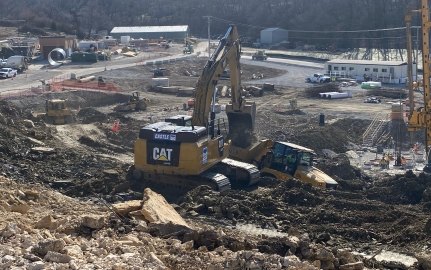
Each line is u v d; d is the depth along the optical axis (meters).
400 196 34.53
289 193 31.89
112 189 31.98
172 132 31.80
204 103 35.34
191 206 29.42
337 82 80.56
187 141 31.69
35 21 132.38
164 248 15.14
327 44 118.50
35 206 20.22
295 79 85.50
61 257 12.41
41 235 14.70
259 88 72.81
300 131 51.56
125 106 61.78
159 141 32.06
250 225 28.02
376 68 83.44
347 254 16.95
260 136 49.81
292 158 36.22
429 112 40.09
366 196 34.50
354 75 85.56
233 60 38.44
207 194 30.33
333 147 49.66
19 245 13.30
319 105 65.75
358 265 16.20
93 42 106.69
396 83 81.88
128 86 77.00
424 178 35.56
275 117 57.91
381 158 47.12
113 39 119.56
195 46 118.19
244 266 13.52
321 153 48.06
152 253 13.74
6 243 13.42
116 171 34.03
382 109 62.78
